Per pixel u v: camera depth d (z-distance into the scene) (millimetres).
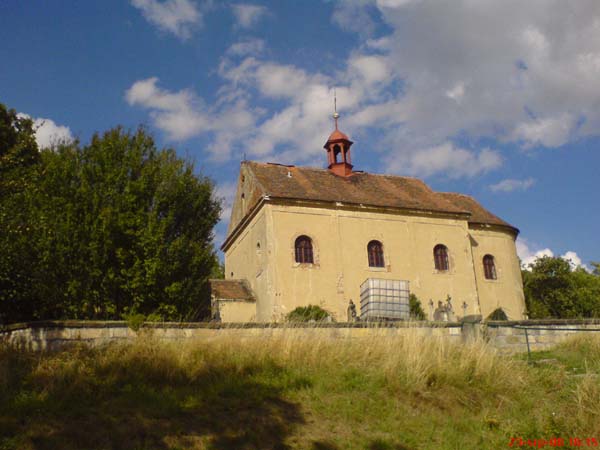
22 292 17703
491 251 33719
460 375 11906
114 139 20891
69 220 18312
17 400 9516
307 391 10945
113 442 8695
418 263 30438
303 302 27453
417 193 34094
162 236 19516
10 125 24359
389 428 9953
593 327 17703
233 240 33844
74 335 13000
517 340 16703
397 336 13703
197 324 14047
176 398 10148
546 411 10859
